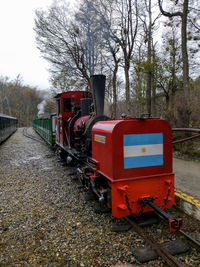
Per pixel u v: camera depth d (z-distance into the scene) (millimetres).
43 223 3932
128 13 10711
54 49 13508
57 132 9195
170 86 13352
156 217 3816
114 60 12742
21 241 3414
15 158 10133
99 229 3639
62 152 8617
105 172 3771
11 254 3113
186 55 8656
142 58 11734
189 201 3934
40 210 4469
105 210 4188
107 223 3809
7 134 19219
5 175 7188
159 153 3660
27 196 5258
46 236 3523
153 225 3629
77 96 7531
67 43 12898
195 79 13273
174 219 2893
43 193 5426
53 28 12500
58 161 8953
